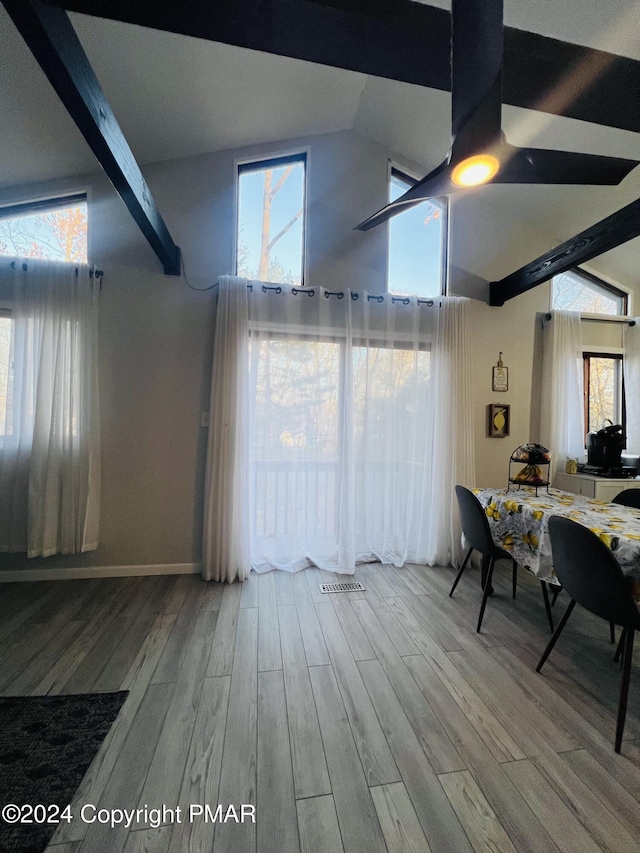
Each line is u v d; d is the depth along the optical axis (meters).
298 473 2.93
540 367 3.56
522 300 3.52
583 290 3.72
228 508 2.72
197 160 2.88
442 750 1.33
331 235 3.09
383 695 1.60
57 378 2.57
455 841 1.04
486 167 1.25
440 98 2.62
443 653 1.90
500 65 0.96
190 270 2.86
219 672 1.72
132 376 2.79
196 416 2.86
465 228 3.38
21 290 2.58
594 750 1.34
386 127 3.00
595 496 3.09
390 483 3.09
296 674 1.72
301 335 2.92
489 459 3.42
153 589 2.57
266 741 1.35
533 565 1.98
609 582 1.43
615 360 3.77
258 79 2.32
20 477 2.58
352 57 1.44
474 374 3.40
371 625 2.15
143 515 2.81
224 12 1.23
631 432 3.66
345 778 1.22
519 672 1.77
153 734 1.37
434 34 1.33
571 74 1.59
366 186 3.14
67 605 2.34
